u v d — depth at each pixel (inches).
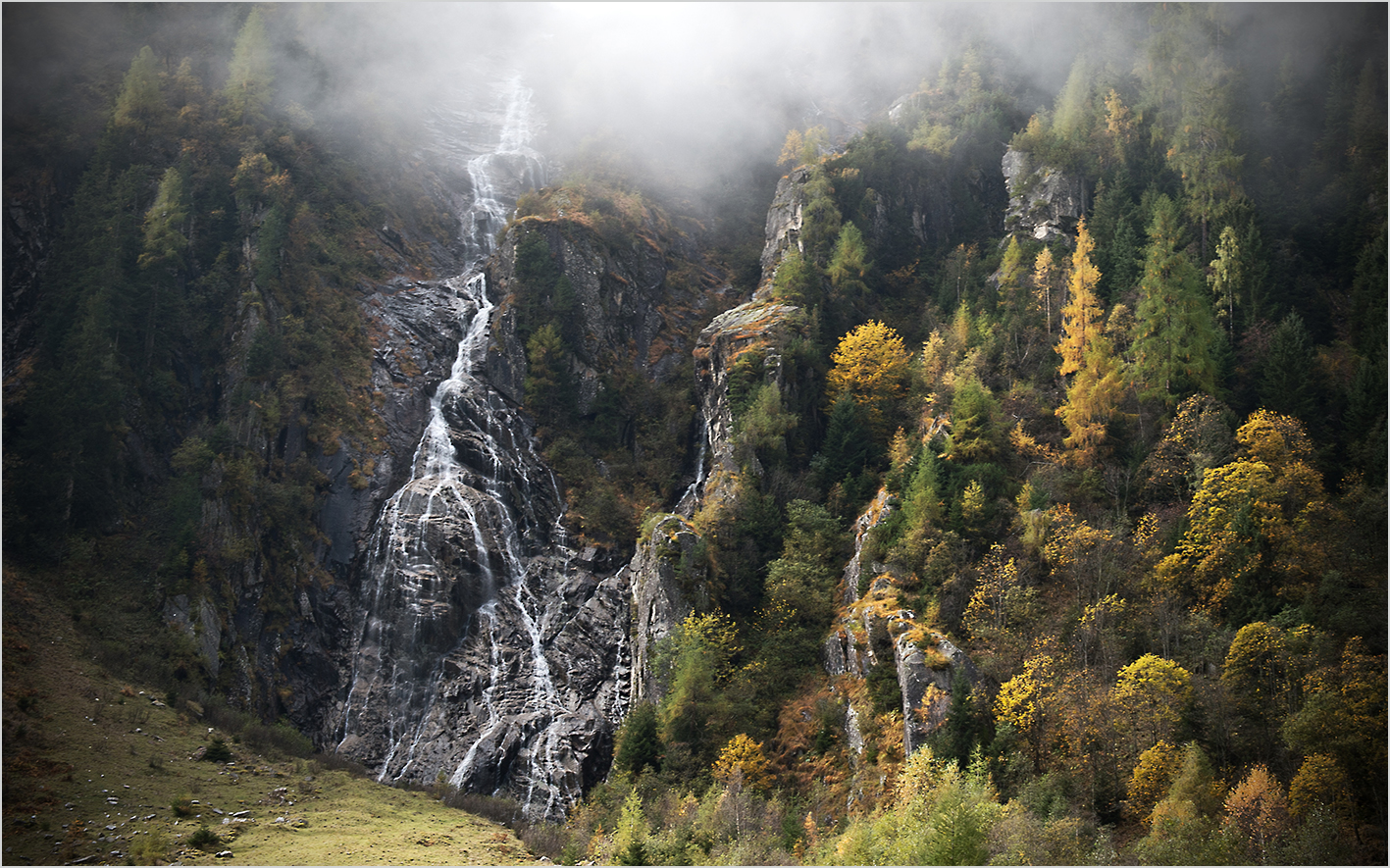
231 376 3929.6
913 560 2903.5
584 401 4493.1
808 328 4109.3
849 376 3897.6
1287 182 4389.8
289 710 3395.7
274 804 2546.8
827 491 3631.9
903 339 4259.4
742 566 3371.1
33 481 3260.3
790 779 2659.9
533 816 3085.6
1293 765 2048.5
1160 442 2945.4
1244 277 3565.5
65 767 2393.0
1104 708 2181.3
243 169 4473.4
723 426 3976.4
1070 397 3176.7
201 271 4200.3
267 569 3550.7
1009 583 2628.0
